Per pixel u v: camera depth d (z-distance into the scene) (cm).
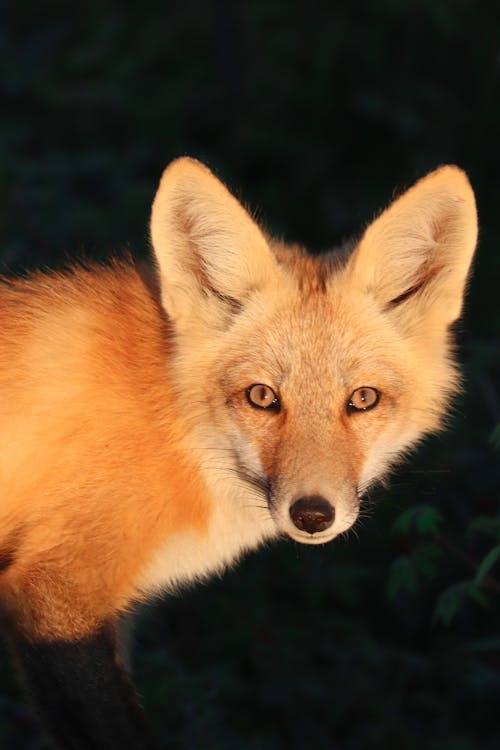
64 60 2067
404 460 941
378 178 1914
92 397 811
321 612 1270
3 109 1995
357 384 825
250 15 2041
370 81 1991
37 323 837
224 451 838
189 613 1208
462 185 820
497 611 1338
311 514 764
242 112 2028
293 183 1952
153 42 2067
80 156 1762
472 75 1989
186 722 967
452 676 1266
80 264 982
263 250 845
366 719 1214
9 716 1003
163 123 1989
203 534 855
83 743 765
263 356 827
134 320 858
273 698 1184
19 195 1534
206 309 848
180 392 831
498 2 1953
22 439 800
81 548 783
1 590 774
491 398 1239
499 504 1311
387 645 1284
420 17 1980
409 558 911
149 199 1587
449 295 859
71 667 763
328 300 845
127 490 800
